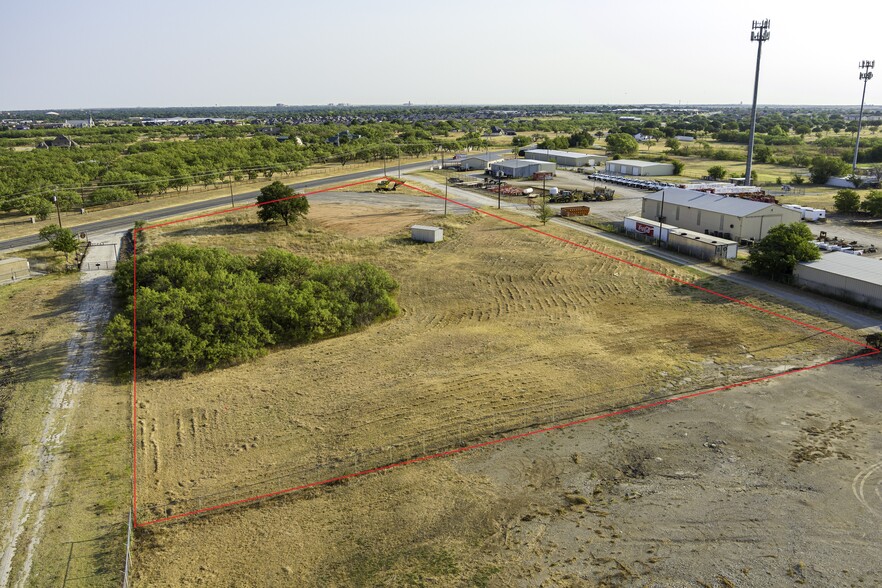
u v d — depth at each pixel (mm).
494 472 22078
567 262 50625
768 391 27641
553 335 35094
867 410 25781
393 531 19203
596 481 21531
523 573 17406
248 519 19844
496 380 29203
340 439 24266
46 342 33781
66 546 18594
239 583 17219
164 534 19172
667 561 17734
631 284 44469
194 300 33656
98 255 53156
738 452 23016
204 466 22625
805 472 21703
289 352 33219
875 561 17531
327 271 39938
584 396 27500
